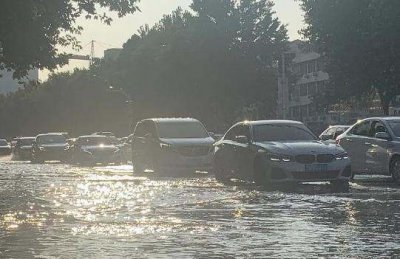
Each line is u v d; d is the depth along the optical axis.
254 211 15.97
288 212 15.70
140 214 15.61
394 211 15.63
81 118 134.25
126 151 50.78
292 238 11.81
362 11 52.00
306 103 148.12
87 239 11.90
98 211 16.31
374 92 62.19
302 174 21.77
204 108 84.25
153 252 10.49
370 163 24.59
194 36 82.06
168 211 16.16
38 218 15.06
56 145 56.78
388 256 10.02
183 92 83.12
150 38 88.62
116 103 131.38
